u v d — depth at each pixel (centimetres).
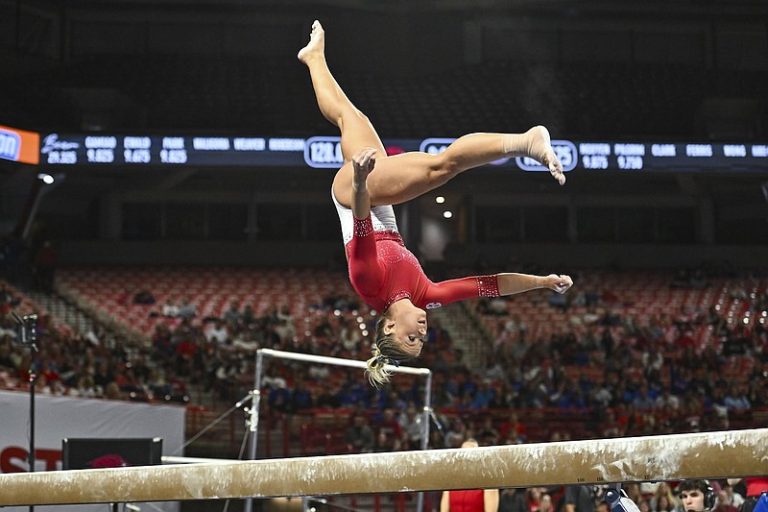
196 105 3422
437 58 3738
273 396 2373
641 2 3731
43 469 1402
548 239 3884
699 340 3083
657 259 3800
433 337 2956
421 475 450
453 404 2484
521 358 2834
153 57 3678
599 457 412
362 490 465
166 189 3700
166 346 2758
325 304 3203
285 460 490
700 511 661
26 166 2700
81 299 3159
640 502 1472
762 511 500
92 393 2111
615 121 3459
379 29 3728
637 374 2766
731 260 3778
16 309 2681
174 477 514
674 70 3750
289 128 3344
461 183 3616
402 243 576
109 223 3719
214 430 2275
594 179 3619
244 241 3775
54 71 3525
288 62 3688
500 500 1417
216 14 3741
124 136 2695
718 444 382
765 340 3077
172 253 3703
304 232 3853
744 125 3578
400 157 540
